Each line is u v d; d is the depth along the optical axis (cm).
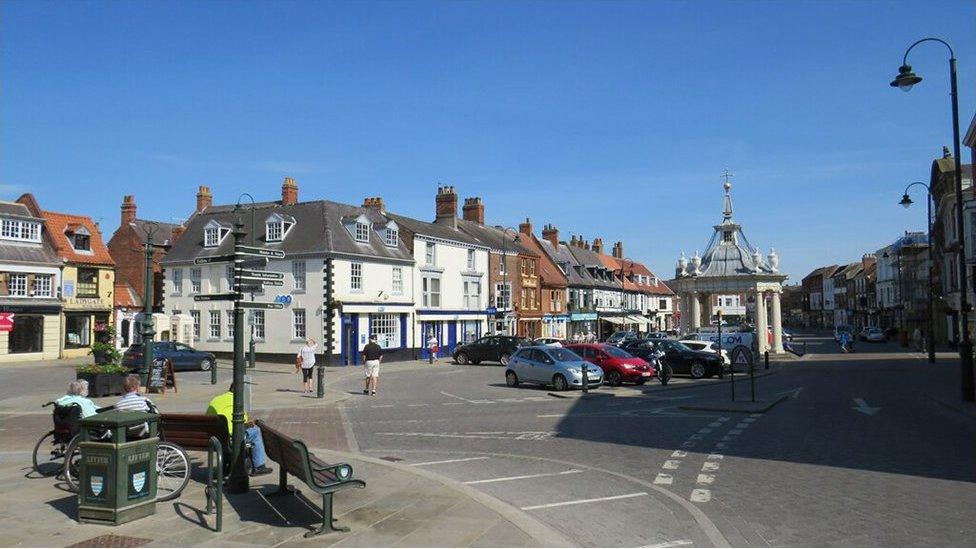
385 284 4319
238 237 960
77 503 878
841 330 7006
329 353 3881
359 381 2955
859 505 870
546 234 7425
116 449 782
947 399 2003
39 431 1591
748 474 1066
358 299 4072
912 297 7225
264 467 1062
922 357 4394
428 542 716
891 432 1472
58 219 4491
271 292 4081
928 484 979
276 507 858
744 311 8025
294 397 2259
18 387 2591
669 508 873
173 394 2297
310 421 1756
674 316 10625
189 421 1014
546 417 1789
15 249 4134
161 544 712
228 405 1027
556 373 2512
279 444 829
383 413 1914
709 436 1445
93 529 763
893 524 787
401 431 1577
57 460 1070
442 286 4859
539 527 768
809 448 1286
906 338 5844
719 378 2947
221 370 3525
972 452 1232
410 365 3981
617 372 2703
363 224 4253
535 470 1120
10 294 4062
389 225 4438
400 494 918
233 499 898
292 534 746
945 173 4812
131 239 5297
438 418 1797
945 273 5247
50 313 4219
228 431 994
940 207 5072
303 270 4000
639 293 9050
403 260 4447
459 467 1149
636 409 1938
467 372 3450
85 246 4581
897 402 2062
